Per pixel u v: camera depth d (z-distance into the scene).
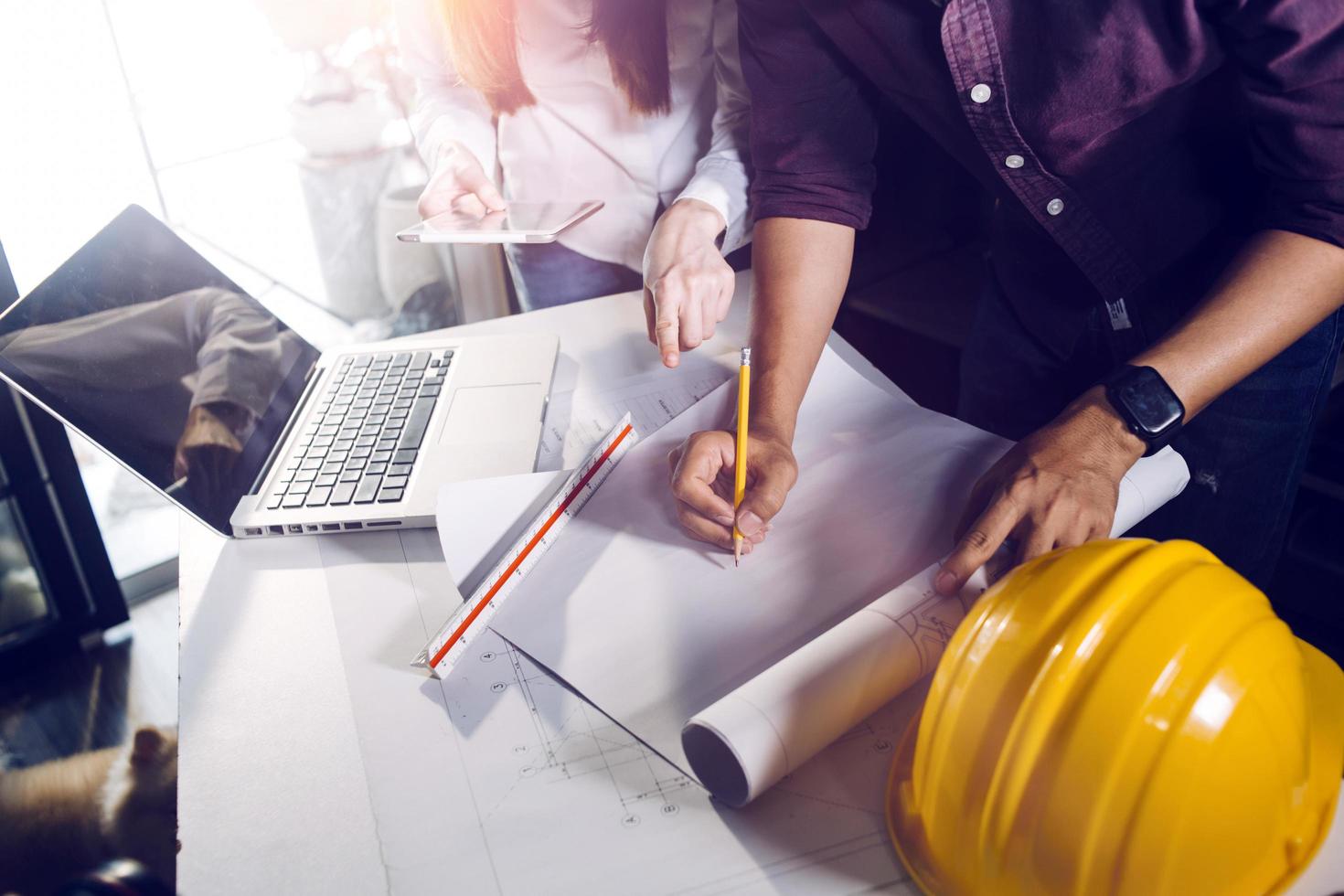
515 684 0.62
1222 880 0.44
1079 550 0.49
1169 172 0.83
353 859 0.52
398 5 1.28
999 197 0.94
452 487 0.73
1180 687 0.42
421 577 0.73
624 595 0.67
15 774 1.57
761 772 0.50
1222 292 0.70
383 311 2.74
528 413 0.88
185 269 0.90
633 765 0.56
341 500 0.79
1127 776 0.42
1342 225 0.66
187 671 0.65
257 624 0.69
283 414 0.90
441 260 2.63
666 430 0.83
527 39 1.20
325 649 0.66
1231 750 0.42
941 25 0.76
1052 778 0.43
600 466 0.78
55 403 0.69
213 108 2.44
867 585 0.66
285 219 2.64
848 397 0.87
